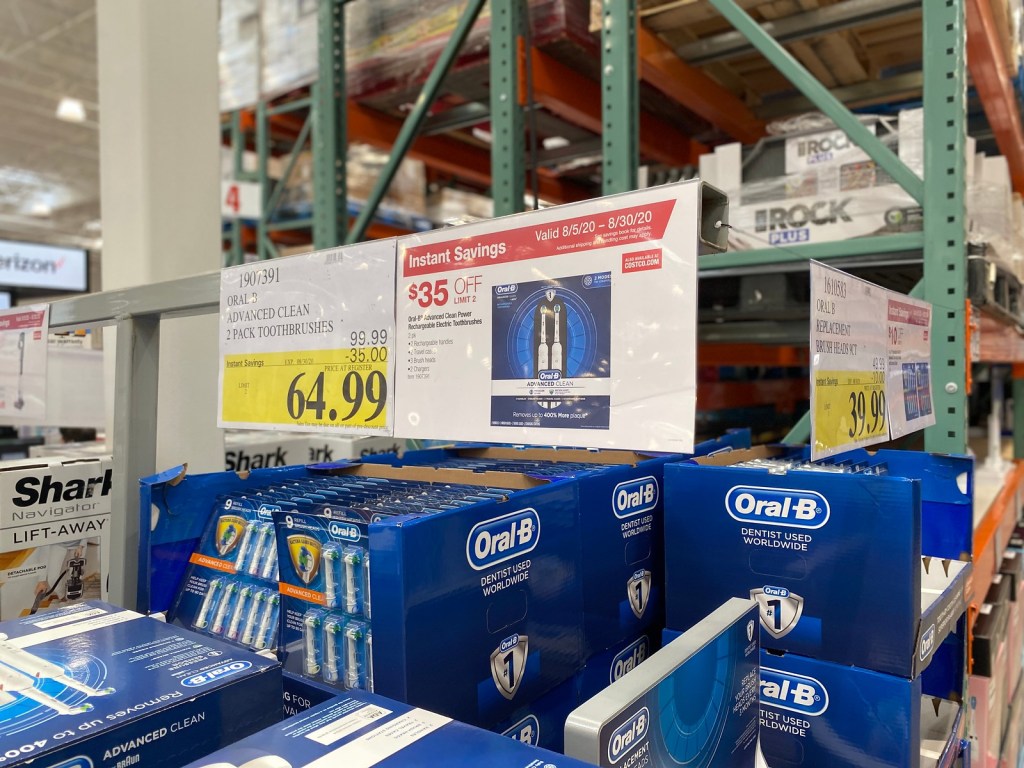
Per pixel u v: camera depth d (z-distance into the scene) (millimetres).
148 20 1389
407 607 552
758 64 2324
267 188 3305
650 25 2020
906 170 1415
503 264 586
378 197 2328
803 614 771
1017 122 2398
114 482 953
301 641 666
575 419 544
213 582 839
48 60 6473
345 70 2480
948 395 1366
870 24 2086
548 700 699
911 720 706
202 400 1395
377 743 439
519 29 1975
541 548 692
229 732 533
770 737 786
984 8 1585
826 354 611
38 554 1112
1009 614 1896
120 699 504
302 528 670
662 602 942
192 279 854
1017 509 2602
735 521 816
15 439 2609
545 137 2955
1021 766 2227
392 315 654
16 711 484
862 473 822
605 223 534
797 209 1612
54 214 11547
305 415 721
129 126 1409
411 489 815
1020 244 2143
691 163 2877
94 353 1680
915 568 715
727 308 1900
